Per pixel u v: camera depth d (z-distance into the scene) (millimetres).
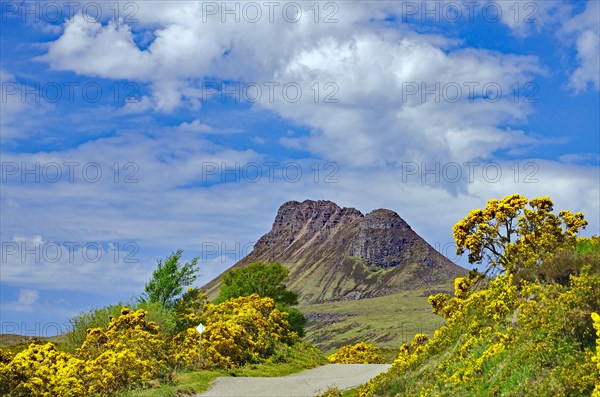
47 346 33125
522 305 20438
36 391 28297
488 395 17750
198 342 42500
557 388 15773
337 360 65125
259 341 48875
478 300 24688
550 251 24359
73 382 30328
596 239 23172
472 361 20281
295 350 54719
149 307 45812
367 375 39219
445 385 20516
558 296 19078
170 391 30594
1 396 27203
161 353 38750
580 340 17203
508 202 26891
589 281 18062
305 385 33781
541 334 17938
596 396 14789
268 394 30625
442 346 24531
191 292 51219
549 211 26406
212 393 31203
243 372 41281
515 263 24922
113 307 46062
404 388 23000
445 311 27688
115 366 33156
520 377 17094
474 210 27438
